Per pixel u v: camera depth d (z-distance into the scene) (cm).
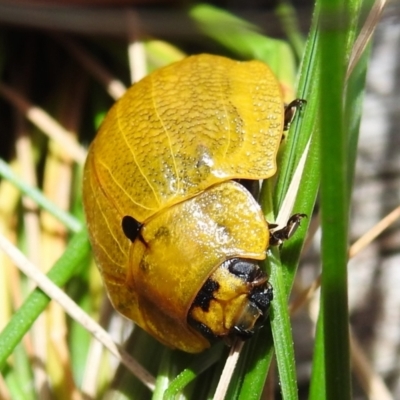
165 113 7
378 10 7
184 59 7
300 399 7
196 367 7
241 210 7
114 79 8
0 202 8
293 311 7
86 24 8
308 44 7
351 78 7
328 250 6
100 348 7
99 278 8
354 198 8
